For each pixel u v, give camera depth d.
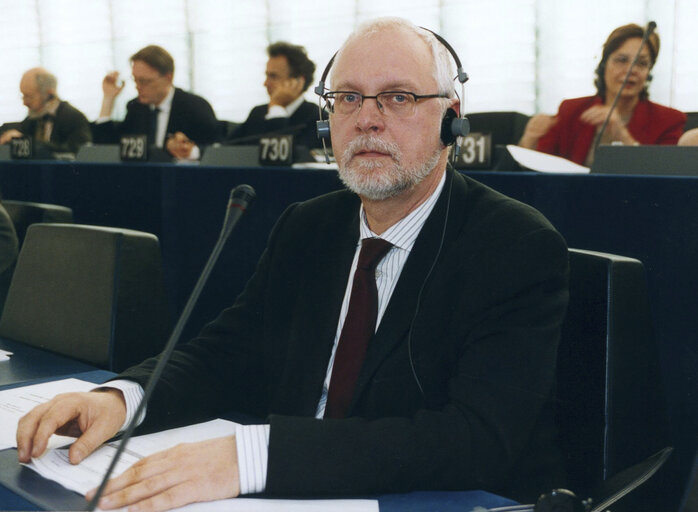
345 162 1.11
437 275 1.07
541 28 4.89
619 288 1.09
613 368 1.08
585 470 1.10
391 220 1.13
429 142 1.09
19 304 1.73
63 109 5.68
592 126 3.70
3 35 8.09
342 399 1.07
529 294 1.03
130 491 0.79
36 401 1.14
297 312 1.17
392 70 1.08
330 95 1.12
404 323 1.06
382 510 0.82
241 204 0.98
